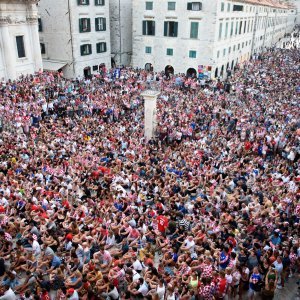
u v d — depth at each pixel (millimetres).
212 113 34406
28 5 42125
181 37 51531
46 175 21547
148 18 52875
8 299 12609
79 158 23938
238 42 62438
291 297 14258
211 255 14469
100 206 18406
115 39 58219
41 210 17344
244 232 16359
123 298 13297
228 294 13945
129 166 23375
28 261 14695
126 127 30938
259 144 27047
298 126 30984
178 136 29047
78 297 12656
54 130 28672
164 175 22312
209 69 51000
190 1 48875
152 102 28812
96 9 51625
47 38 51156
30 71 44500
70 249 15227
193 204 18375
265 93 42156
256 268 13336
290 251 14727
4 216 16859
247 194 19781
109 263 14477
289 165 24453
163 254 15867
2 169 21828
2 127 29078
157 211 18078
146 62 55844
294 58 68562
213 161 23938
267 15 83562
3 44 39969
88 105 34906
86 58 52219
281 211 17703
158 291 12695
